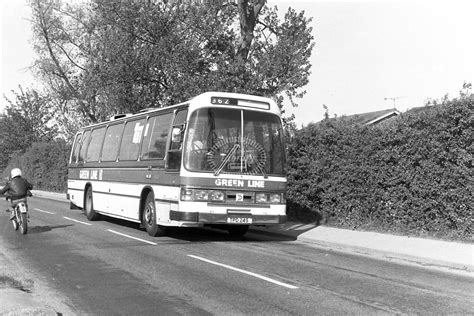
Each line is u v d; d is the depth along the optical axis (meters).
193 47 19.06
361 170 14.02
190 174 11.53
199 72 19.41
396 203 13.20
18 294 6.68
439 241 11.77
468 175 11.40
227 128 11.99
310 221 16.00
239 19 20.39
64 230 14.40
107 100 21.95
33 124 56.62
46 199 31.12
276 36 20.53
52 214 19.84
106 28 21.02
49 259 9.66
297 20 18.77
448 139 11.67
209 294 7.01
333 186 14.90
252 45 19.47
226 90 17.80
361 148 13.99
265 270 8.74
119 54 19.73
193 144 11.70
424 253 10.34
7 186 13.63
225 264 9.25
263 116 12.45
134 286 7.48
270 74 18.20
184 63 18.81
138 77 20.08
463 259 9.68
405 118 12.76
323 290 7.33
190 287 7.42
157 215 12.74
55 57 34.88
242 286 7.50
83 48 30.75
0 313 5.71
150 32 19.39
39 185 44.06
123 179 14.97
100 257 9.89
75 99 34.72
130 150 14.81
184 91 18.48
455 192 11.64
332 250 11.54
